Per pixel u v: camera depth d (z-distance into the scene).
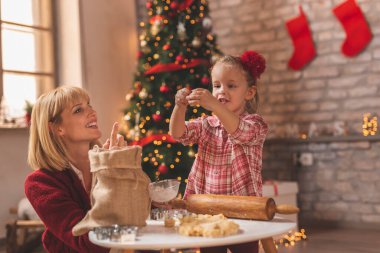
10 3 5.63
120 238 1.42
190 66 5.38
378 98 5.52
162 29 5.52
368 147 5.54
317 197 5.86
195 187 2.14
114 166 1.60
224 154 2.09
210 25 5.57
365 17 5.59
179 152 5.21
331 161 5.77
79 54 5.99
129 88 6.59
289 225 1.63
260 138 1.99
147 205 1.66
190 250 4.61
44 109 1.86
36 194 1.76
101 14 6.32
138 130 5.43
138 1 6.88
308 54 5.91
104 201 1.58
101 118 6.23
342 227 5.67
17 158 5.34
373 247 4.61
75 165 1.91
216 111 1.86
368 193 5.55
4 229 5.18
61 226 1.69
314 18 5.89
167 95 5.43
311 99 5.92
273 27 6.16
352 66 5.68
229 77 2.10
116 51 6.48
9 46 5.59
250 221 1.71
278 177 6.11
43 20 5.98
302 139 5.80
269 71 6.19
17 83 5.62
